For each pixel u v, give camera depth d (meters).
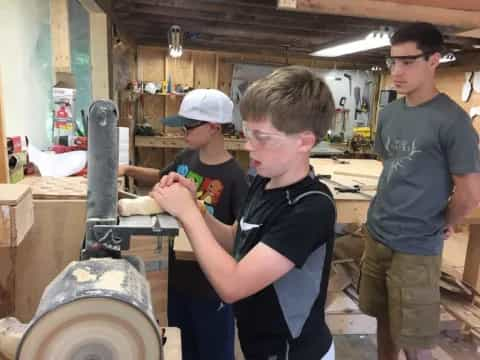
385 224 1.85
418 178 1.72
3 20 1.76
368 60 6.74
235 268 0.79
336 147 6.62
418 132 1.70
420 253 1.76
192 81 6.39
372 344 2.53
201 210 0.96
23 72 1.99
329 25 4.51
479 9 2.34
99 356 0.51
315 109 0.81
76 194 1.26
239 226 1.03
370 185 2.98
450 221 1.75
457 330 2.61
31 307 1.27
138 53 6.19
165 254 1.41
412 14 2.30
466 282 2.72
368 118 6.91
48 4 2.35
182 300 1.60
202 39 5.77
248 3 3.85
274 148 0.83
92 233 0.65
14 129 1.87
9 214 0.88
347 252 3.29
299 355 0.92
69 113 2.30
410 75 1.67
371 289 1.98
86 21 3.22
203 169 1.62
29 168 1.65
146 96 6.36
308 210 0.84
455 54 5.19
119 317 0.50
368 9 2.27
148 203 0.75
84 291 0.50
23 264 1.25
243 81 6.52
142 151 6.51
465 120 1.62
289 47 6.08
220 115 1.58
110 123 0.64
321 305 0.95
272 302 0.91
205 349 1.64
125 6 4.05
